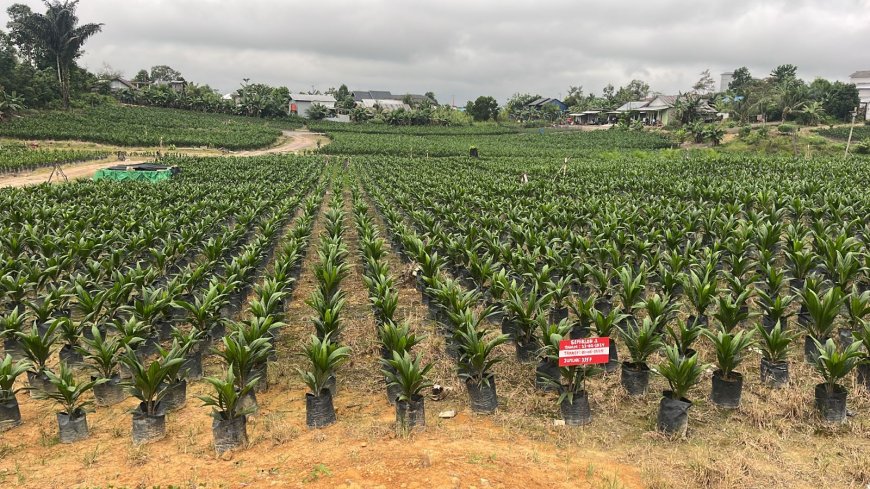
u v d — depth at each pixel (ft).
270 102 417.90
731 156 188.85
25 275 44.16
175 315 39.01
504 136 378.94
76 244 50.39
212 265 47.62
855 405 27.55
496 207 78.13
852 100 331.98
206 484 21.66
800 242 43.57
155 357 35.76
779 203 68.64
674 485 21.26
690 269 41.60
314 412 26.73
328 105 493.36
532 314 34.04
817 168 125.29
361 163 205.98
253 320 29.89
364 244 50.52
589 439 25.40
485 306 41.78
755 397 28.53
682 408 25.09
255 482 21.49
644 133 353.51
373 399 30.27
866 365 28.89
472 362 27.91
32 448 25.82
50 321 34.58
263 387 31.35
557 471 21.99
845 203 64.08
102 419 28.58
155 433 25.79
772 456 23.52
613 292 40.34
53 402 30.63
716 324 38.60
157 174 136.36
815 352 31.27
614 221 56.08
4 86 286.66
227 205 81.46
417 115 435.53
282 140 331.36
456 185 107.04
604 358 26.09
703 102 365.40
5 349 35.60
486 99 474.08
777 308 32.91
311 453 23.88
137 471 23.09
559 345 25.76
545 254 48.34
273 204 87.61
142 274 40.96
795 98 330.95
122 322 38.70
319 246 63.62
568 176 132.16
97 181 120.67
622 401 28.84
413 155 260.42
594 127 440.45
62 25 301.22
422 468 21.03
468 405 28.99
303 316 44.39
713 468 22.08
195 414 28.71
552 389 29.91
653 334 30.09
